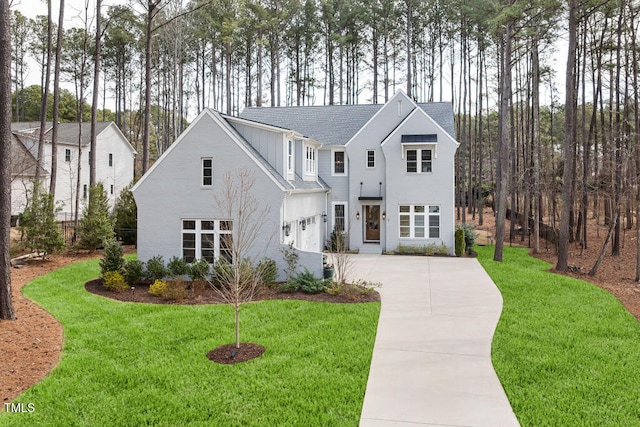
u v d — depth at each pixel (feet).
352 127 86.17
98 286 47.88
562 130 140.36
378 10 129.80
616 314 38.09
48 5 71.61
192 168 52.21
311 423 20.04
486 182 169.99
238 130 58.80
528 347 29.81
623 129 82.69
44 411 21.11
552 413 20.95
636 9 67.92
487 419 20.56
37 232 58.49
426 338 31.89
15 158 92.02
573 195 86.07
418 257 72.28
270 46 145.69
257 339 31.30
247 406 21.66
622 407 21.57
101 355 28.19
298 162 66.64
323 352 28.73
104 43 140.67
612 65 76.28
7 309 33.73
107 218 71.15
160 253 53.01
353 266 62.90
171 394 22.99
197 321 35.37
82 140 111.55
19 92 179.01
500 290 47.14
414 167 75.82
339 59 157.28
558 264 61.21
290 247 50.42
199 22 128.88
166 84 152.15
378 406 21.77
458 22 129.08
